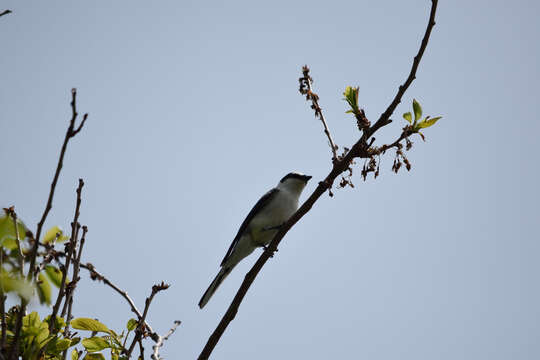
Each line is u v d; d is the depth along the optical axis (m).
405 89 8.09
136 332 7.85
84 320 7.93
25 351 6.99
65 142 5.68
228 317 8.56
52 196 5.80
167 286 8.27
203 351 8.34
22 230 6.67
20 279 5.46
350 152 8.33
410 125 8.20
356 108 8.38
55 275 7.61
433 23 7.94
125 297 8.89
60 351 7.30
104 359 7.96
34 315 7.32
